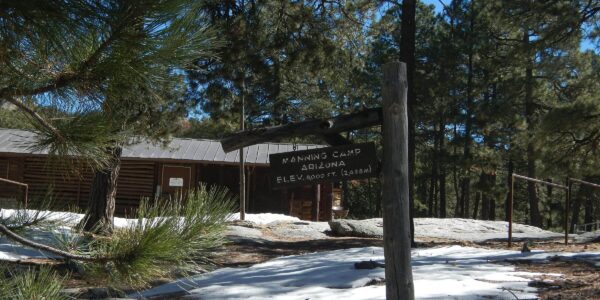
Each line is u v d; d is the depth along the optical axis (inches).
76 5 87.2
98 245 111.7
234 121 657.6
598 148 639.8
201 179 991.6
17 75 100.3
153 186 967.0
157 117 458.9
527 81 980.6
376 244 525.7
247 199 991.6
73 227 119.3
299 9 497.7
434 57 1074.7
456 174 1759.4
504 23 569.3
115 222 427.2
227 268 350.9
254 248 477.4
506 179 1585.9
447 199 2230.6
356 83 830.5
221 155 982.4
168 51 93.4
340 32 529.0
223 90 486.6
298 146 1050.1
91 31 91.5
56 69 101.2
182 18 92.7
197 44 96.2
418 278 282.4
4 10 87.6
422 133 1437.0
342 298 239.0
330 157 171.5
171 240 101.6
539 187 1300.4
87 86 100.7
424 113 1211.2
